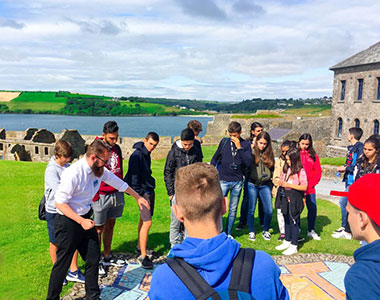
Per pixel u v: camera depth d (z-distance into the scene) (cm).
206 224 163
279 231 777
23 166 1589
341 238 723
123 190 485
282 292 160
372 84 3700
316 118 4725
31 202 842
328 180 1597
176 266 151
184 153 588
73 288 480
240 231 769
